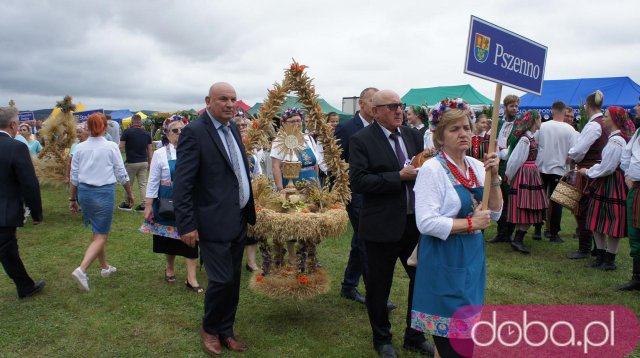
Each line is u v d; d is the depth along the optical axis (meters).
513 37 2.38
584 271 4.79
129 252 5.64
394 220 2.87
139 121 8.24
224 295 3.05
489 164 2.23
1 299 4.11
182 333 3.46
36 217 4.00
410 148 3.12
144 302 4.05
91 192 4.33
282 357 3.08
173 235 4.18
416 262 2.62
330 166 3.70
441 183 2.23
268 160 6.27
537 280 4.47
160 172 4.22
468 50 2.17
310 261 3.54
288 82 3.62
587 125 5.12
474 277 2.22
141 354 3.14
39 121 14.14
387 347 3.04
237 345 3.17
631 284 4.17
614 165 4.46
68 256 5.49
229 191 3.06
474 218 2.18
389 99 2.91
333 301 4.07
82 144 4.40
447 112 2.29
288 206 3.53
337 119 7.57
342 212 3.56
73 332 3.45
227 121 3.14
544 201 5.41
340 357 3.06
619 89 12.42
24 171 3.83
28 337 3.36
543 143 6.03
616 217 4.55
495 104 2.31
